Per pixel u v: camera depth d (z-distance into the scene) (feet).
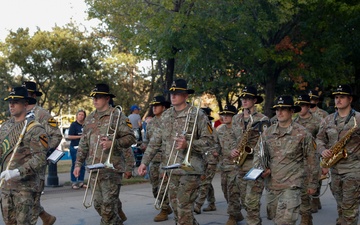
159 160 38.32
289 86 91.40
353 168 29.19
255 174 25.34
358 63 85.10
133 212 39.78
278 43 70.79
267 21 63.67
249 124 31.83
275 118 34.50
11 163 24.30
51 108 110.11
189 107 28.30
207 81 79.46
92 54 106.93
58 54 101.24
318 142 30.68
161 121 28.81
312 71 72.43
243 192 32.35
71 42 103.14
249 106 32.71
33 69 101.76
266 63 71.26
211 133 27.84
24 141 24.35
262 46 67.82
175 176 27.40
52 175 50.49
